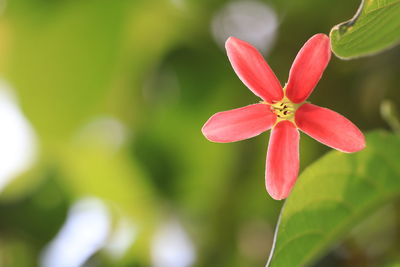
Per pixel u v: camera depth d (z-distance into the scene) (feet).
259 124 1.03
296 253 1.04
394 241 1.33
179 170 1.63
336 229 1.07
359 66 1.43
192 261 1.59
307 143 1.46
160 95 1.61
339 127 1.01
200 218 1.60
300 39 1.47
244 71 1.02
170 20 1.57
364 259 1.33
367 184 1.08
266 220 1.55
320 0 1.45
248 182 1.56
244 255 1.55
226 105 1.58
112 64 1.63
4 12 1.59
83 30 1.60
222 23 1.54
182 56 1.59
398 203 1.32
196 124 1.60
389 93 1.41
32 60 1.63
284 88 1.02
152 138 1.64
